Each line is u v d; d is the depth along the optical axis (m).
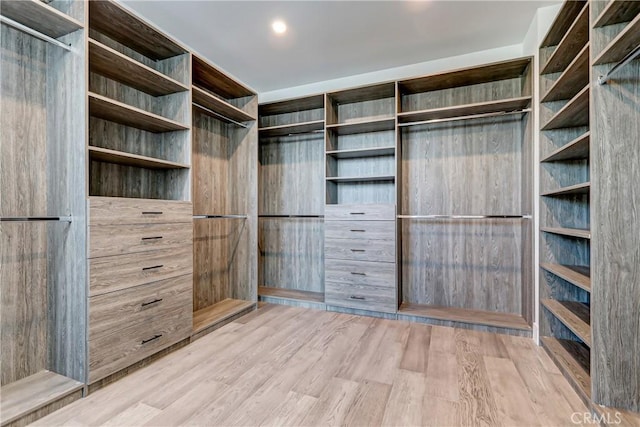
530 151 2.55
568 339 2.30
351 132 3.49
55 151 1.84
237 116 3.24
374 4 2.30
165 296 2.21
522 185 2.83
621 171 1.51
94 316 1.75
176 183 2.53
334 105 3.47
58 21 1.69
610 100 1.52
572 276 1.92
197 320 2.72
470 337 2.53
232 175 3.41
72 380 1.74
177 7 2.31
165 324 2.20
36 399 1.56
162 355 2.20
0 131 1.70
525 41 2.72
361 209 3.08
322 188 3.70
